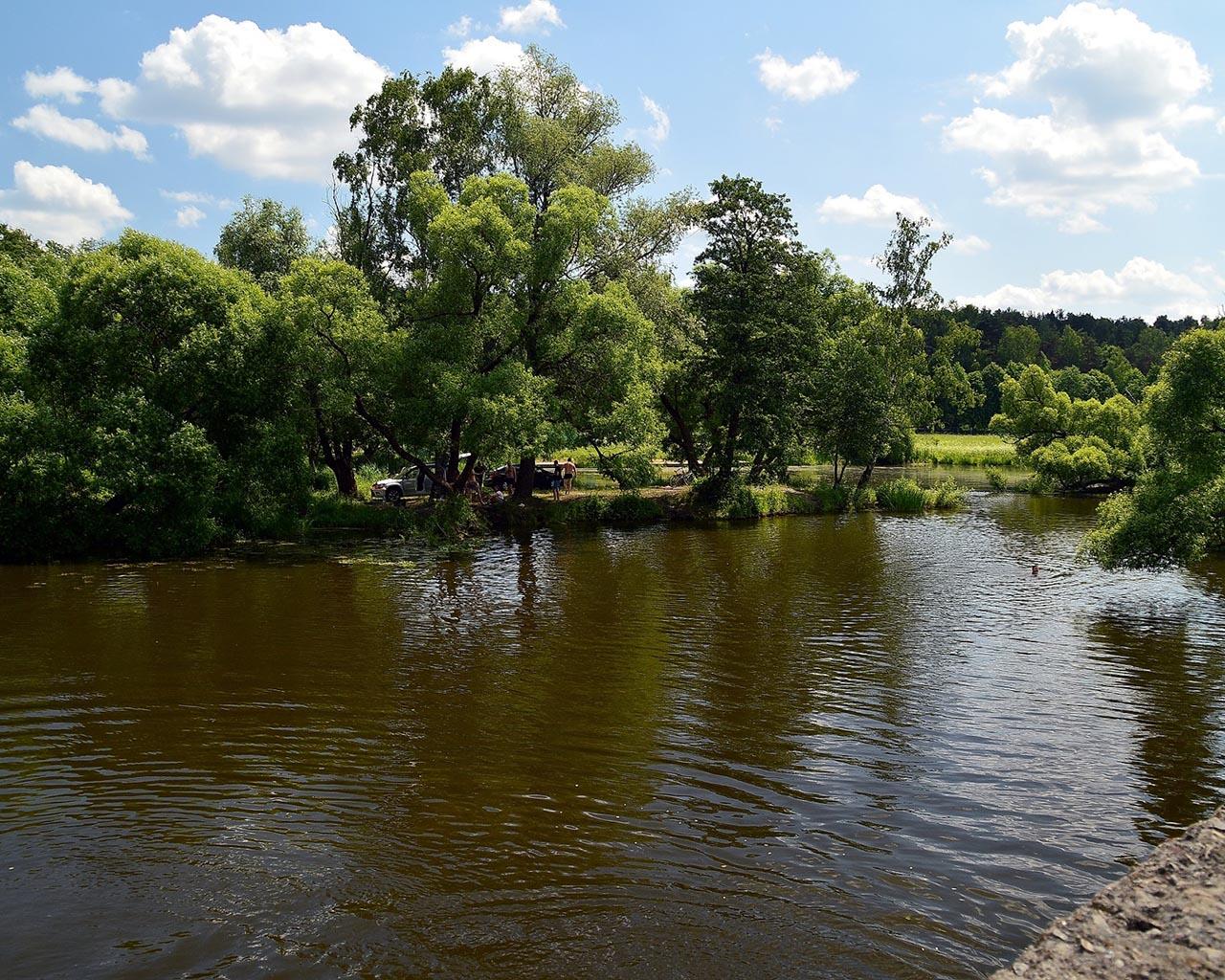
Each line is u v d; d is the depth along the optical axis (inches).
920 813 350.9
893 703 493.7
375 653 585.3
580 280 1299.2
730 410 1550.2
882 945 255.6
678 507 1466.5
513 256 1169.4
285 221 1625.2
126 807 347.9
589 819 341.1
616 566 967.6
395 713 465.4
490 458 1184.8
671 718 464.1
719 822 339.9
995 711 481.1
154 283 1018.7
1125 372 4424.2
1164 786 380.5
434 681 523.2
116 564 917.2
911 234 1800.0
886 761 407.5
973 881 295.0
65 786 367.6
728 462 1549.0
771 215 1545.3
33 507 908.0
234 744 417.4
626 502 1417.3
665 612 729.6
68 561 927.0
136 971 239.3
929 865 306.2
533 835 327.0
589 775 386.0
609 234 1450.5
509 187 1241.4
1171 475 792.3
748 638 641.0
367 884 288.5
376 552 1032.8
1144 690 521.3
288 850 312.5
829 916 271.7
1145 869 218.5
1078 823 342.3
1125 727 456.4
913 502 1616.6
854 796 366.3
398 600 761.0
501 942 255.8
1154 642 636.7
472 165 1489.9
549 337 1268.5
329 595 775.7
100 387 1006.4
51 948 250.1
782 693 510.6
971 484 2113.7
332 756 403.9
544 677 536.7
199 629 641.0
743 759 407.8
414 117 1494.8
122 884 287.1
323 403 1135.0
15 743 414.9
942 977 239.5
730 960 247.0
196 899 278.2
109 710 461.7
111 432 939.3
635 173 1523.1
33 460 885.8
